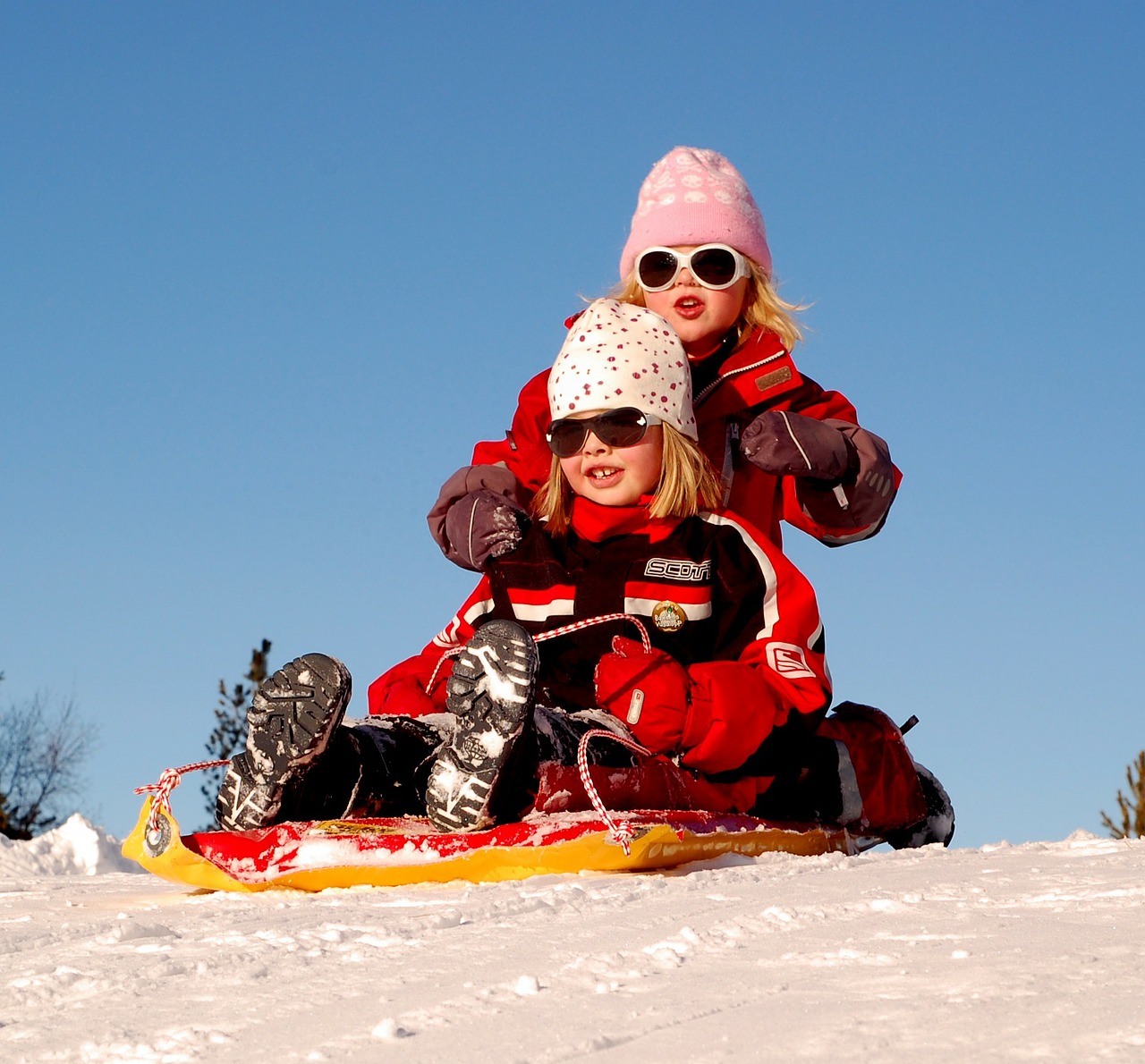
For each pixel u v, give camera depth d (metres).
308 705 4.03
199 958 2.62
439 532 5.45
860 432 5.66
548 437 4.96
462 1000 2.14
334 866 3.92
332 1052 1.90
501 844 3.89
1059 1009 1.88
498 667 3.87
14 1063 1.95
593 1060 1.79
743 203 6.24
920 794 5.26
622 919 2.84
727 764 4.41
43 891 4.57
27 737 24.61
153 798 4.17
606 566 4.89
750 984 2.15
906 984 2.09
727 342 6.16
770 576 4.79
